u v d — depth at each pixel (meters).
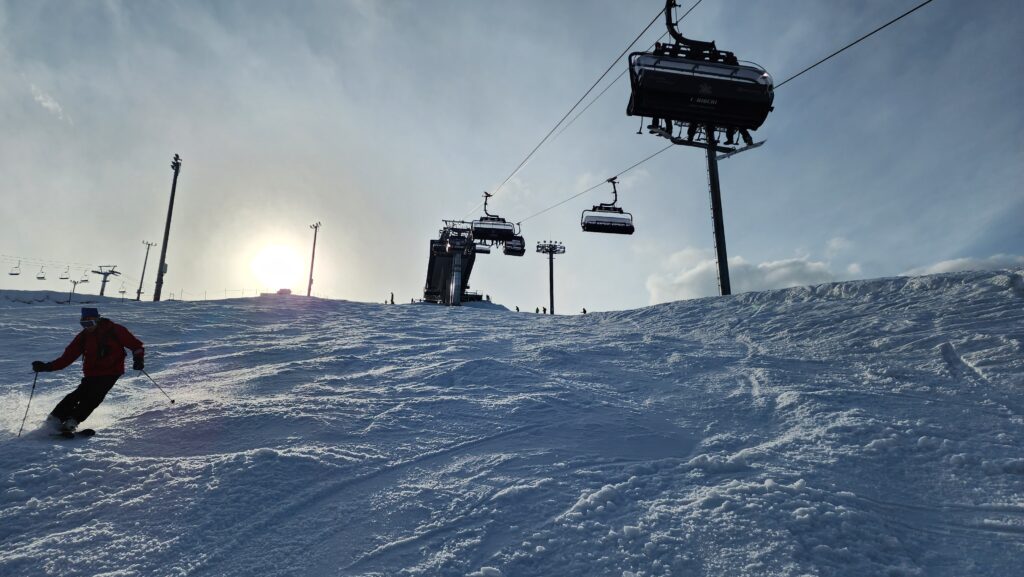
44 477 3.77
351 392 6.84
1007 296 9.77
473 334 13.39
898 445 4.44
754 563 2.80
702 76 20.84
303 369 8.44
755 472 4.08
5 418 5.45
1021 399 5.54
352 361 9.20
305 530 3.21
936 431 4.70
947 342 7.96
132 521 3.25
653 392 7.11
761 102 20.97
